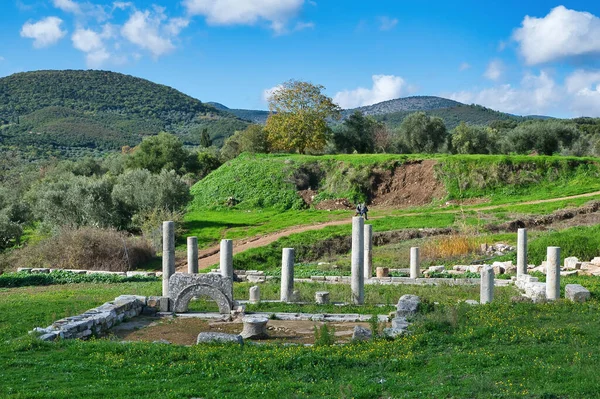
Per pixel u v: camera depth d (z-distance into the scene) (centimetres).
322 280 2952
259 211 5844
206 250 4281
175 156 8525
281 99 7712
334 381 1191
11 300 2419
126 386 1147
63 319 1739
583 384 1039
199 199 6203
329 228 4431
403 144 8581
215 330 1827
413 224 4441
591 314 1689
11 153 12419
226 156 9656
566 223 4222
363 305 2208
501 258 3288
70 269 3700
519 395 1012
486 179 5694
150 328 1853
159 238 4466
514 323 1590
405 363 1278
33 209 5209
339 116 7906
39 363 1315
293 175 6275
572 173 5669
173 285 2100
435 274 2942
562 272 2827
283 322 1939
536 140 7844
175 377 1230
